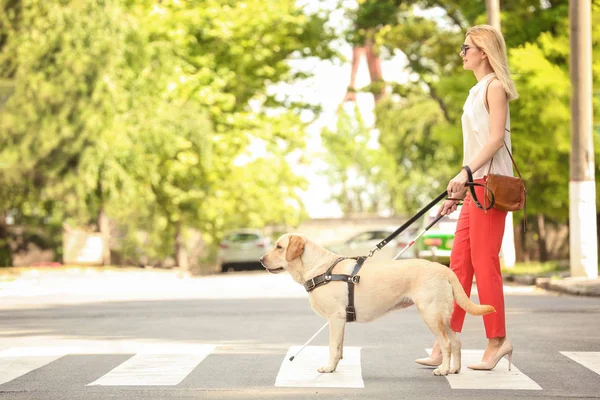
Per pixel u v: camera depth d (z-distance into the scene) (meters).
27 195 29.50
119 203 30.77
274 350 9.94
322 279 8.20
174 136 32.50
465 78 27.23
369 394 7.32
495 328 8.41
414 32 36.09
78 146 28.86
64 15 29.03
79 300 18.20
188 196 36.62
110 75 29.84
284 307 15.59
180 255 37.84
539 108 24.58
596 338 10.84
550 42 24.38
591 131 20.48
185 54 37.75
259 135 38.91
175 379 8.04
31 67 28.73
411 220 8.51
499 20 25.44
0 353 9.81
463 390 7.46
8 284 23.61
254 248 40.62
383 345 10.27
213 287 22.56
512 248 26.22
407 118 41.72
